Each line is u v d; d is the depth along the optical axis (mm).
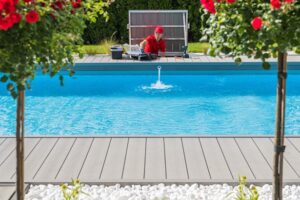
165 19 12180
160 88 10172
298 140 5691
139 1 14695
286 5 2520
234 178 4520
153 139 5730
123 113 8414
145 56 11320
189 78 10891
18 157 3123
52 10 2619
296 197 4105
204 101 9164
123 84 10516
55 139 5707
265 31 2584
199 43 14500
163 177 4559
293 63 10797
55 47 2711
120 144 5543
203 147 5441
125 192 4207
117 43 14492
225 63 10977
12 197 4078
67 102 9234
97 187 4332
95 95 9703
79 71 10945
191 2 14703
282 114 3170
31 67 2703
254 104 8969
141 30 12203
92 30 14891
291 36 2568
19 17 2432
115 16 14836
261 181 4387
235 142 5621
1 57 2533
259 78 10875
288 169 4770
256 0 2725
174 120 7992
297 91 9922
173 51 12188
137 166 4848
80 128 7633
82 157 5105
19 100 3033
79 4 2885
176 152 5270
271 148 5402
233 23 2748
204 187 4320
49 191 4242
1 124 7941
